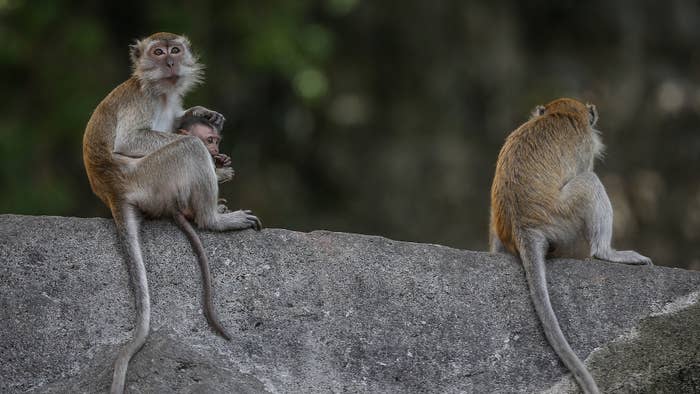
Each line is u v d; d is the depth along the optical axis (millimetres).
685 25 33406
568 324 12281
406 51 33000
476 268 12516
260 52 28578
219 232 12422
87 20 26984
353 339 12000
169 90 13273
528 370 11961
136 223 12227
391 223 31812
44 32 26688
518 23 33844
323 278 12258
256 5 29172
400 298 12258
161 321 11836
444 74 32906
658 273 12578
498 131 32438
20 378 11445
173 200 12391
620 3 33469
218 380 11438
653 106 32750
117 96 13000
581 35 33750
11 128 25953
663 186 31859
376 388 11781
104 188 12484
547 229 12703
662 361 11977
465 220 31812
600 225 12828
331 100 32719
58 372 11492
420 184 32094
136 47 13461
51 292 11883
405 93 33062
